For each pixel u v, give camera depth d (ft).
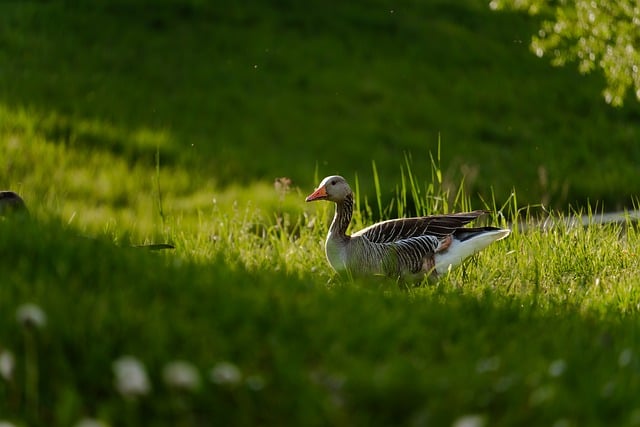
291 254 42.70
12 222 31.60
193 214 61.77
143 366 22.17
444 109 97.71
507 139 92.53
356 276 38.78
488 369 22.95
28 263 27.89
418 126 92.99
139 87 92.02
